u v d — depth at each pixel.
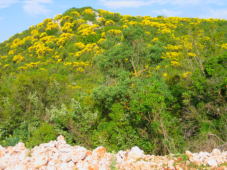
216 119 8.04
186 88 9.56
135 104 7.53
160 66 13.55
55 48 35.69
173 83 11.77
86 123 8.26
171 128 7.45
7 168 5.07
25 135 8.77
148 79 12.33
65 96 11.73
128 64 13.34
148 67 13.28
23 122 9.34
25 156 5.58
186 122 8.53
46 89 11.38
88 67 27.56
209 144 6.31
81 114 8.48
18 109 9.96
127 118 8.24
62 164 4.99
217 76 8.30
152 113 7.48
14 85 11.03
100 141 7.96
